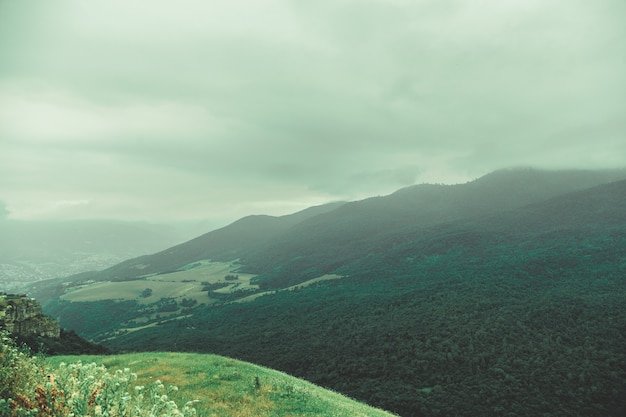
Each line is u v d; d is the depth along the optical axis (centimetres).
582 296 18538
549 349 13425
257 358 15600
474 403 10162
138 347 19038
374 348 15788
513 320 16475
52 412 663
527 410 9638
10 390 733
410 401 10344
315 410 1938
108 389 658
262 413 1777
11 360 802
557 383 10975
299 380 3212
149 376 2367
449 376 12194
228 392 2066
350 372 13325
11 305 7562
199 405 1816
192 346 18212
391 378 12525
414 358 13988
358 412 2172
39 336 7900
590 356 12681
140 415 655
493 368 12250
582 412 9525
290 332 19962
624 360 12075
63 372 718
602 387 10538
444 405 10019
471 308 19262
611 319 15250
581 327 15050
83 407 637
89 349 8838
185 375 2394
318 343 17062
